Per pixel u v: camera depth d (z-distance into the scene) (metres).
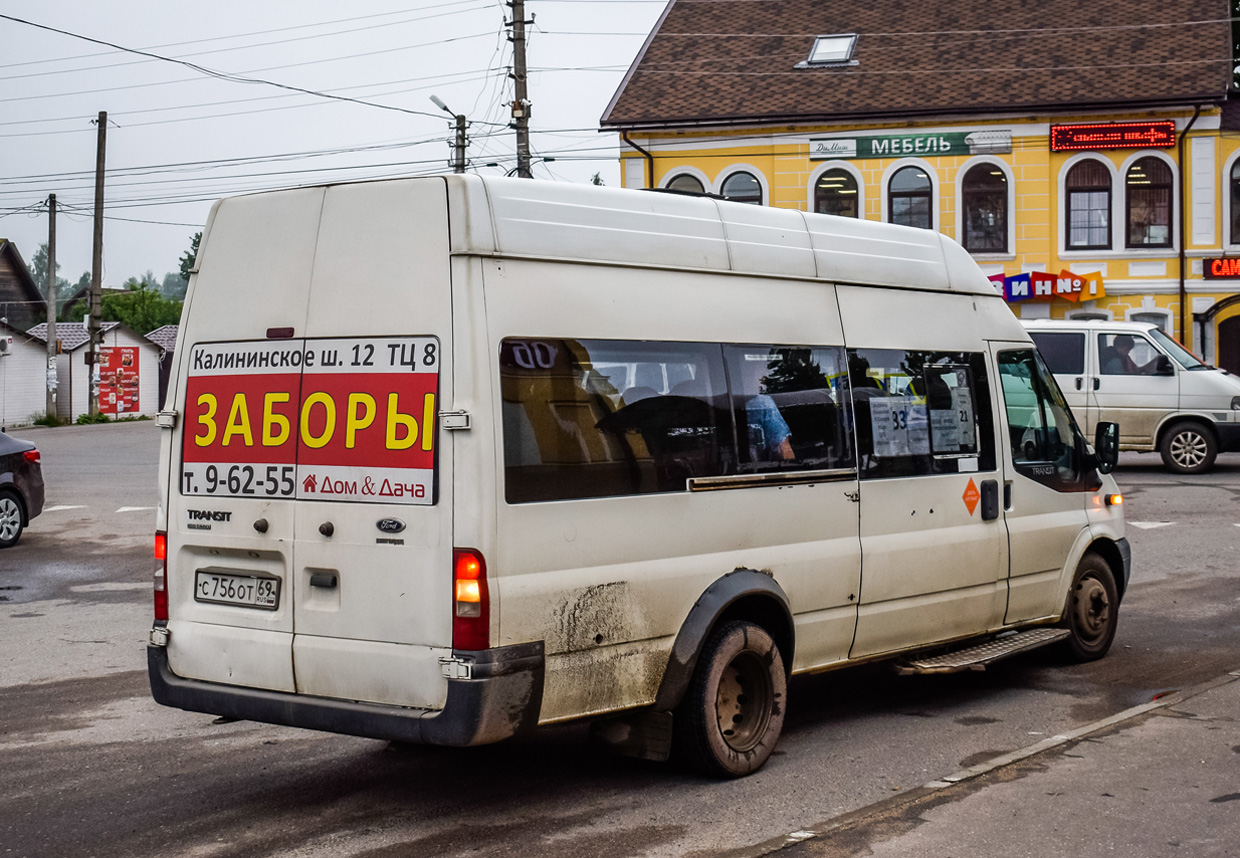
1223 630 9.38
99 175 47.03
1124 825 4.98
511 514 4.91
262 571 5.38
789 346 6.28
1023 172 29.73
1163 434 19.91
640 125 30.47
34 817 5.35
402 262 5.08
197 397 5.61
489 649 4.82
